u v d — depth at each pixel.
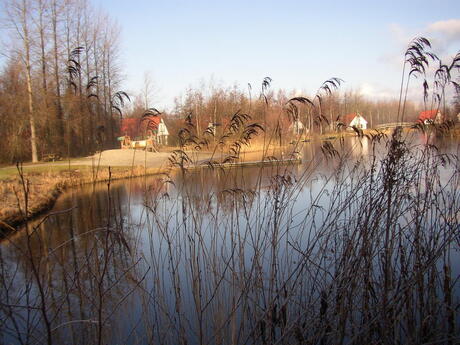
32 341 3.68
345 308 3.80
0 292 3.34
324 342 3.96
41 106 21.33
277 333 4.23
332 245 5.27
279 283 4.67
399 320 3.85
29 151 22.05
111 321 4.56
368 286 4.13
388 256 4.09
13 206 11.61
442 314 4.20
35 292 4.93
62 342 3.92
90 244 7.61
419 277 3.93
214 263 4.54
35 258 7.05
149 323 4.22
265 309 4.08
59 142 19.20
